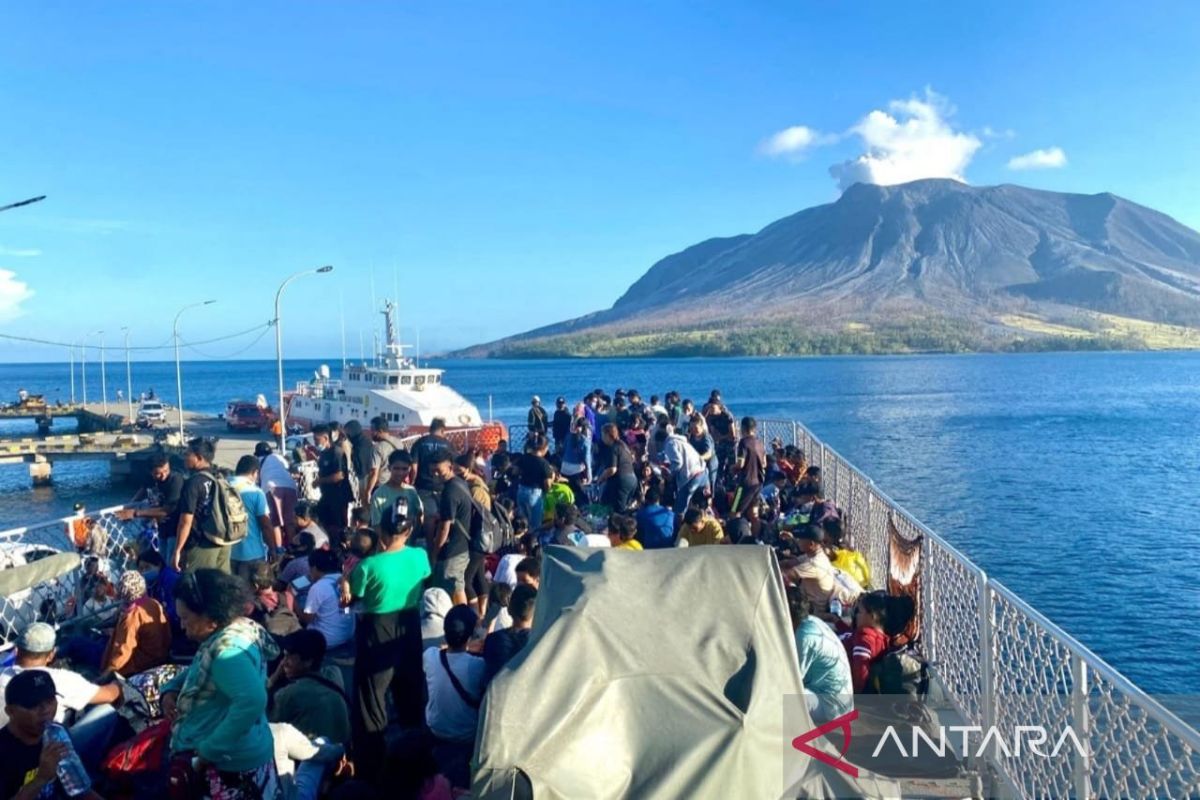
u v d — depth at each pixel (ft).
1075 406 317.83
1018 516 117.70
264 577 27.02
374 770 21.44
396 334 126.82
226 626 16.11
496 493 44.29
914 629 26.73
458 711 21.43
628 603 13.16
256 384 644.27
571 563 14.64
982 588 20.20
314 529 35.27
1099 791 14.74
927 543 25.95
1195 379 499.51
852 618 25.62
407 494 30.25
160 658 23.91
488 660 21.58
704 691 11.95
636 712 11.79
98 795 16.62
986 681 19.89
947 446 199.00
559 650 12.25
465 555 29.84
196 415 242.58
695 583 13.73
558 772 10.88
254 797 16.10
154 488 36.52
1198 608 78.33
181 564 28.12
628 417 57.82
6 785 16.21
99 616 32.32
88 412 253.24
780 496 44.83
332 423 42.60
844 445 201.57
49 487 161.58
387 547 22.45
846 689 17.99
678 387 490.08
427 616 26.05
